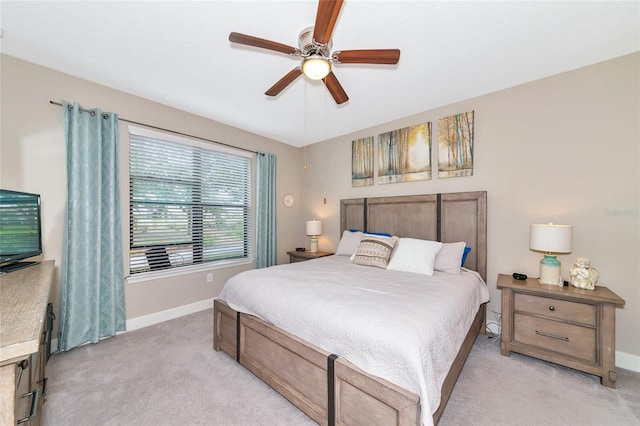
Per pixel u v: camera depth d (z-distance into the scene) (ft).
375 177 11.76
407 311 4.53
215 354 7.18
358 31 5.67
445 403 4.44
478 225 8.77
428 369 3.64
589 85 7.04
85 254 7.66
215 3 4.96
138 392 5.57
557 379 6.00
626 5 4.91
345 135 13.01
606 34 5.77
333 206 13.61
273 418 4.88
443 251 8.38
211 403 5.27
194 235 10.75
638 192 6.45
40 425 4.54
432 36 5.85
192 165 10.65
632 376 6.10
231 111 10.23
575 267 6.68
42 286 4.39
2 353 2.26
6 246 5.69
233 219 12.21
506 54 6.54
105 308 8.10
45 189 7.22
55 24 5.55
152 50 6.46
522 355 7.09
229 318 6.93
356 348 4.16
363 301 5.02
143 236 9.29
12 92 6.78
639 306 6.41
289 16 5.29
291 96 8.94
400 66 7.07
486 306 8.71
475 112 8.96
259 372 5.88
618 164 6.69
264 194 13.14
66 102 7.39
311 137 13.65
